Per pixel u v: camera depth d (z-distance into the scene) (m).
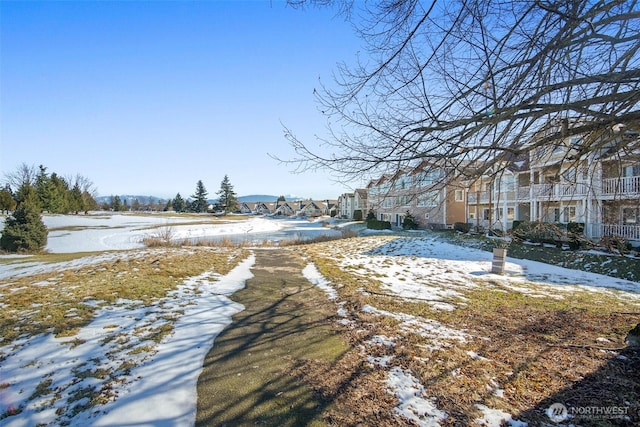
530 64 2.82
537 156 3.92
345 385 3.80
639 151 4.22
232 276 10.29
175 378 3.88
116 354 4.39
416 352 4.70
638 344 4.87
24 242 17.97
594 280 10.87
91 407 3.29
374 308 6.84
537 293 8.81
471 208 31.64
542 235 16.42
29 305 6.19
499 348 4.93
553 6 2.57
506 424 3.13
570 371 4.21
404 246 18.75
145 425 3.06
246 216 84.56
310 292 8.35
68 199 55.53
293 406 3.40
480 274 11.41
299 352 4.68
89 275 9.25
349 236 26.86
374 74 3.55
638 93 2.69
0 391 3.49
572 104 2.88
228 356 4.52
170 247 19.53
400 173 3.74
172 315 5.98
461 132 3.13
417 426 3.09
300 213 95.88
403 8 3.22
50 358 4.20
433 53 3.24
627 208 14.32
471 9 2.81
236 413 3.27
